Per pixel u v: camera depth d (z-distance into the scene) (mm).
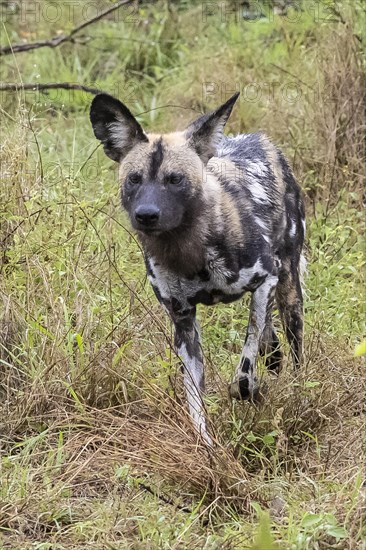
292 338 10688
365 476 8570
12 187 11281
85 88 14195
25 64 17516
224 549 7688
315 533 7617
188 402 9305
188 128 9570
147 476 8695
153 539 7781
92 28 17953
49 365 9789
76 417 9148
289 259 10664
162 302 9727
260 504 8422
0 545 7836
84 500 8578
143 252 9812
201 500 8281
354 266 12023
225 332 11055
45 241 10758
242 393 9633
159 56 17359
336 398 9672
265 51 16438
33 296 10398
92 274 10805
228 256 9438
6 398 9945
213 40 17453
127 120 9445
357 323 11242
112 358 9836
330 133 13961
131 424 9125
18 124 12070
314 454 9297
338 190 13594
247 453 9234
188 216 9227
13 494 8422
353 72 14195
